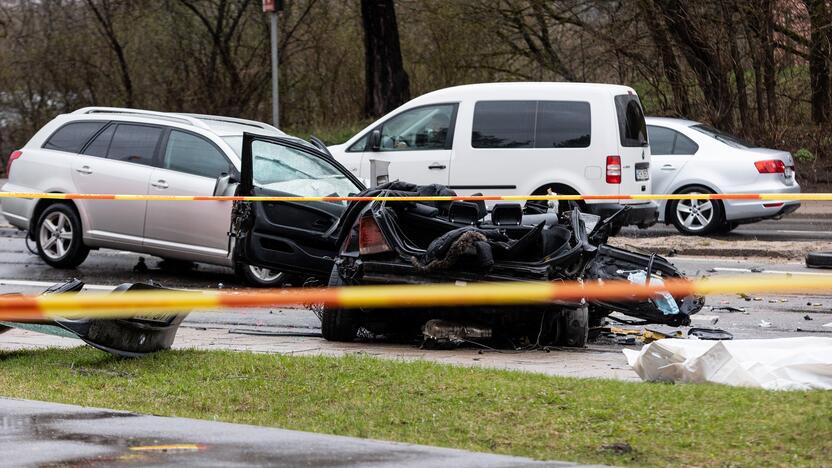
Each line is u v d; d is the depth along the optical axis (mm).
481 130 52156
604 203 50281
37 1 93500
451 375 23766
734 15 80562
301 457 17234
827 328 35062
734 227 62500
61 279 45125
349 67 94875
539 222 32312
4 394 22391
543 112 51656
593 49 85875
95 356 26375
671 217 60406
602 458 17641
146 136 45250
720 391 21016
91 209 45750
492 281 29344
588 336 33344
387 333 32656
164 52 92188
